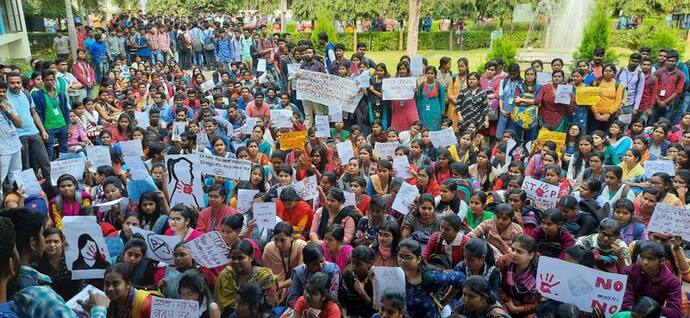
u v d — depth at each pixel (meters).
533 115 10.70
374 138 10.60
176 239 5.19
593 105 10.80
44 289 2.97
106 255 5.21
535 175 8.46
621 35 26.75
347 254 5.66
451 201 6.66
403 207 6.74
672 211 5.51
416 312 4.82
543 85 10.83
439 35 33.00
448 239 5.56
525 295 5.02
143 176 7.47
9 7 20.88
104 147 8.38
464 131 10.23
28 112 9.20
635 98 11.51
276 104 12.80
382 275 4.67
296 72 11.22
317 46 21.62
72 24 20.39
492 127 11.38
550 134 9.27
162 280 5.01
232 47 22.42
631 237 6.02
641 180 7.98
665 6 28.48
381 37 33.12
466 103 11.12
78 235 5.14
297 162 8.89
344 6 31.22
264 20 40.41
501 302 5.09
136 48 21.31
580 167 8.66
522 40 30.84
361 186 7.36
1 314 2.75
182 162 7.30
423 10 31.61
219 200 6.55
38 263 5.02
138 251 5.13
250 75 16.08
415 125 9.99
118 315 4.53
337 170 9.19
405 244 4.75
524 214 6.52
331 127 11.27
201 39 22.98
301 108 13.28
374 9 31.12
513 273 5.07
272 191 7.62
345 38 32.78
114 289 4.41
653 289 4.84
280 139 8.77
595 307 4.55
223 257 5.19
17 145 8.55
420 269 4.88
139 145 8.70
